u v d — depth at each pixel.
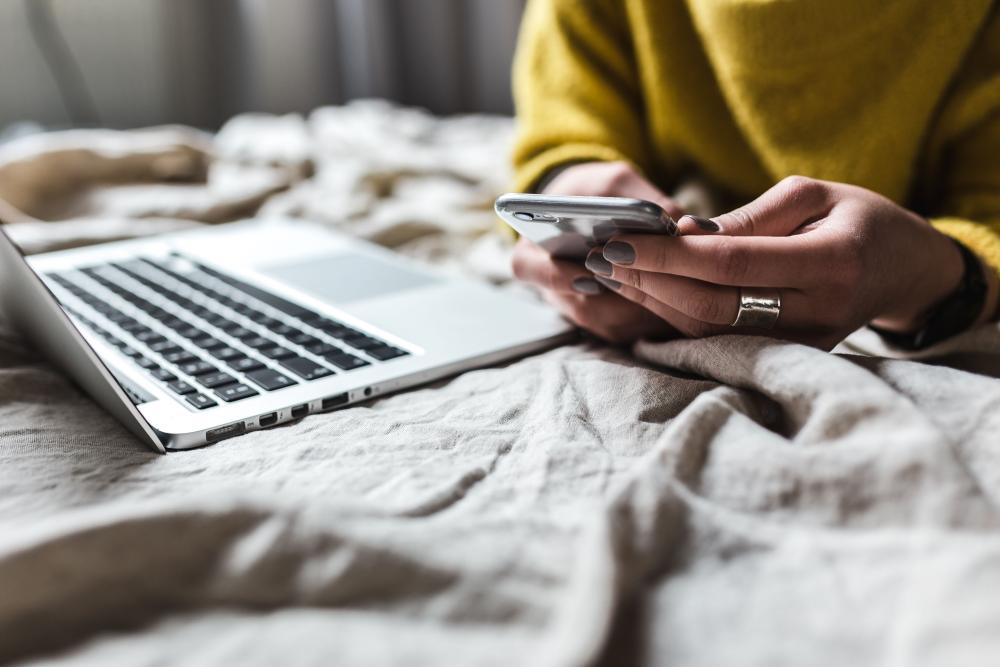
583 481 0.39
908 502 0.31
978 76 0.62
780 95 0.67
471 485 0.39
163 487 0.40
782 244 0.44
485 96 2.04
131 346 0.55
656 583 0.30
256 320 0.59
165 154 1.10
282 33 1.86
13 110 1.76
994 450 0.36
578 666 0.23
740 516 0.32
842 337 0.48
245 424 0.46
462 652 0.26
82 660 0.27
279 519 0.31
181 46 1.84
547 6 0.85
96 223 0.89
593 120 0.77
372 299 0.64
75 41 1.77
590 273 0.54
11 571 0.28
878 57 0.63
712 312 0.46
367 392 0.50
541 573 0.29
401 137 1.31
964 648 0.24
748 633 0.27
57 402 0.50
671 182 0.82
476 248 0.88
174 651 0.27
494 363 0.55
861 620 0.27
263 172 1.09
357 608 0.29
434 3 2.01
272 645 0.27
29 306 0.48
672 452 0.36
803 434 0.37
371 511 0.33
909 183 0.67
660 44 0.76
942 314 0.52
